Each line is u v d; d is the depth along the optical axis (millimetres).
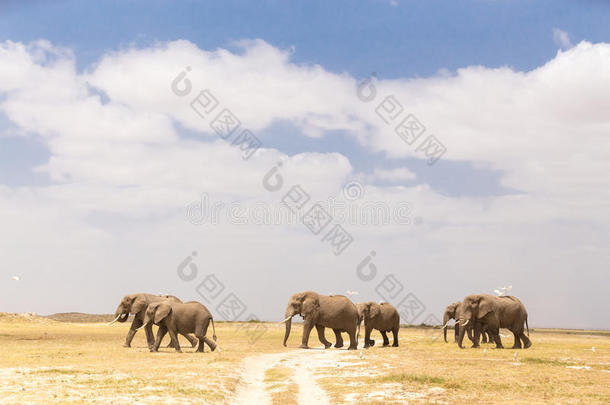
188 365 28062
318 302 46531
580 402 19141
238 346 45312
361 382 23969
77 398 18562
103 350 38375
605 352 41188
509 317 46094
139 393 19688
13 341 49219
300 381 25031
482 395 20531
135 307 41656
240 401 20531
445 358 34375
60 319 124562
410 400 19766
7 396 18750
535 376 25141
